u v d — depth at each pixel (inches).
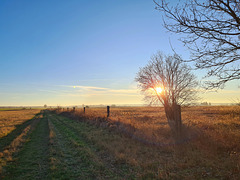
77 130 535.5
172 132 354.0
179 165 214.8
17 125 772.6
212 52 168.6
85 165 238.5
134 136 360.8
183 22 165.3
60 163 244.5
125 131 411.5
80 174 207.8
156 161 237.8
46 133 527.5
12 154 301.9
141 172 205.6
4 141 419.8
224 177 179.0
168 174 192.7
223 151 256.5
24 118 1218.0
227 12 155.7
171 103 380.8
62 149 326.0
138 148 297.1
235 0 145.6
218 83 172.2
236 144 264.4
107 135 414.9
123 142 338.6
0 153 293.9
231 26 153.9
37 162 258.5
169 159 243.1
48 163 251.9
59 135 476.7
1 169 222.7
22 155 295.9
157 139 327.0
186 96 362.0
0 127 693.3
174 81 374.3
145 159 247.4
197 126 418.9
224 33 159.9
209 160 225.8
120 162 241.6
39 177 205.2
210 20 160.9
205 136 307.0
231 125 436.5
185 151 264.8
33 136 476.1
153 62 432.8
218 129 375.9
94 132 462.9
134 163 229.3
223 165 207.5
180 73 369.1
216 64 169.6
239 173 182.7
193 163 220.1
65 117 1133.7
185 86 360.2
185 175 190.2
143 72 449.1
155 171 206.8
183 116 754.8
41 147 351.9
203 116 749.9
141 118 723.4
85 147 327.3
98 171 212.7
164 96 404.8
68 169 223.9
